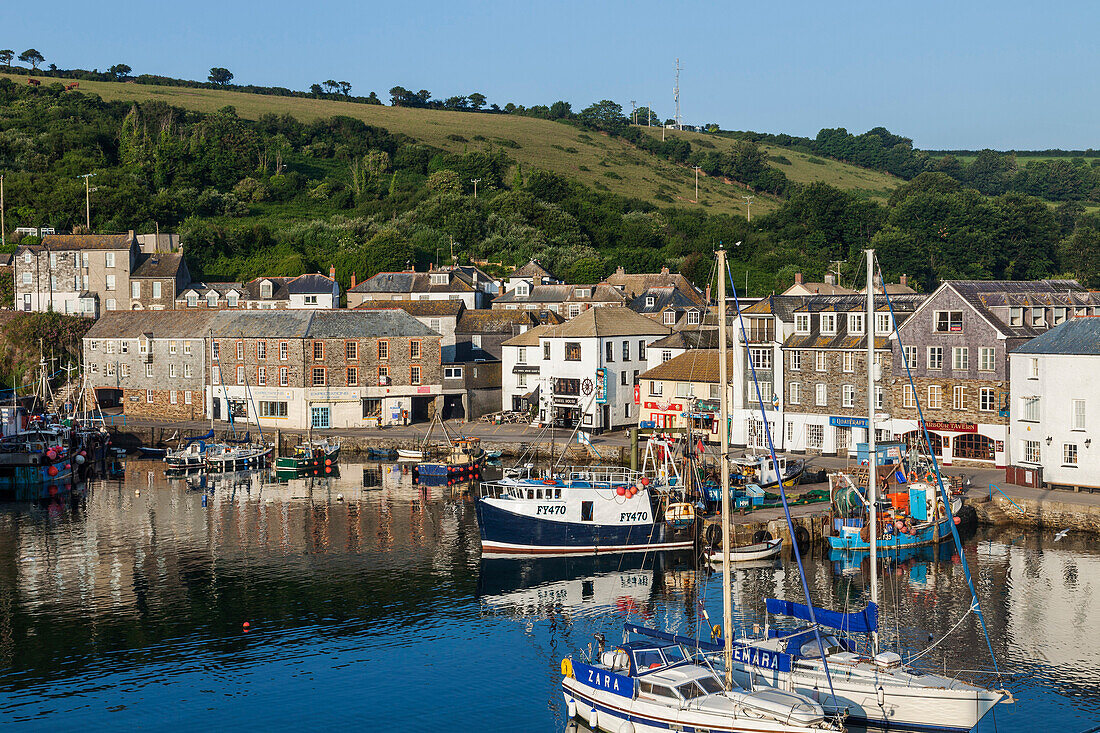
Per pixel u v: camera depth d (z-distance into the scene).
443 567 68.81
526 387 125.69
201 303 165.50
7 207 199.75
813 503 79.06
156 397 130.38
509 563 69.81
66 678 50.34
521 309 165.88
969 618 55.84
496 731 44.34
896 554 68.50
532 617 58.56
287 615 59.28
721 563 68.00
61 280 165.00
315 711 46.50
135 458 115.62
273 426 123.19
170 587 64.62
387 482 99.12
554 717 45.62
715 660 44.69
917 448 85.94
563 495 71.19
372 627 57.16
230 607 60.69
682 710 40.41
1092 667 48.91
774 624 54.62
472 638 55.25
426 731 44.44
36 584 65.31
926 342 91.00
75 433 112.12
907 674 43.00
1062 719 43.72
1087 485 77.12
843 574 65.12
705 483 78.06
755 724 38.88
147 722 45.53
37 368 140.88
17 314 149.12
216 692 48.66
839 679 42.38
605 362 115.50
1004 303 89.12
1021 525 75.12
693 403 103.56
